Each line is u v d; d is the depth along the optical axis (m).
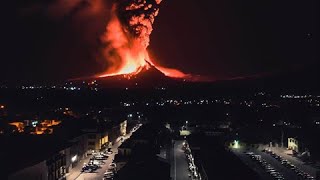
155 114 163.00
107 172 67.06
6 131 91.69
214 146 76.44
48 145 67.88
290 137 96.31
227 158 64.25
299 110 167.50
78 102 196.50
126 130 125.69
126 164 60.00
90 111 152.50
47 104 176.38
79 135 82.38
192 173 66.00
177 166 73.38
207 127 122.25
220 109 176.62
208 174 53.50
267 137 105.62
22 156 58.22
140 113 163.50
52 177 59.56
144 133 85.69
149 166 58.12
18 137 75.25
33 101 175.38
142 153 66.62
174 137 110.31
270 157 85.31
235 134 108.38
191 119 150.38
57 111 135.50
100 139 89.12
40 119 111.81
